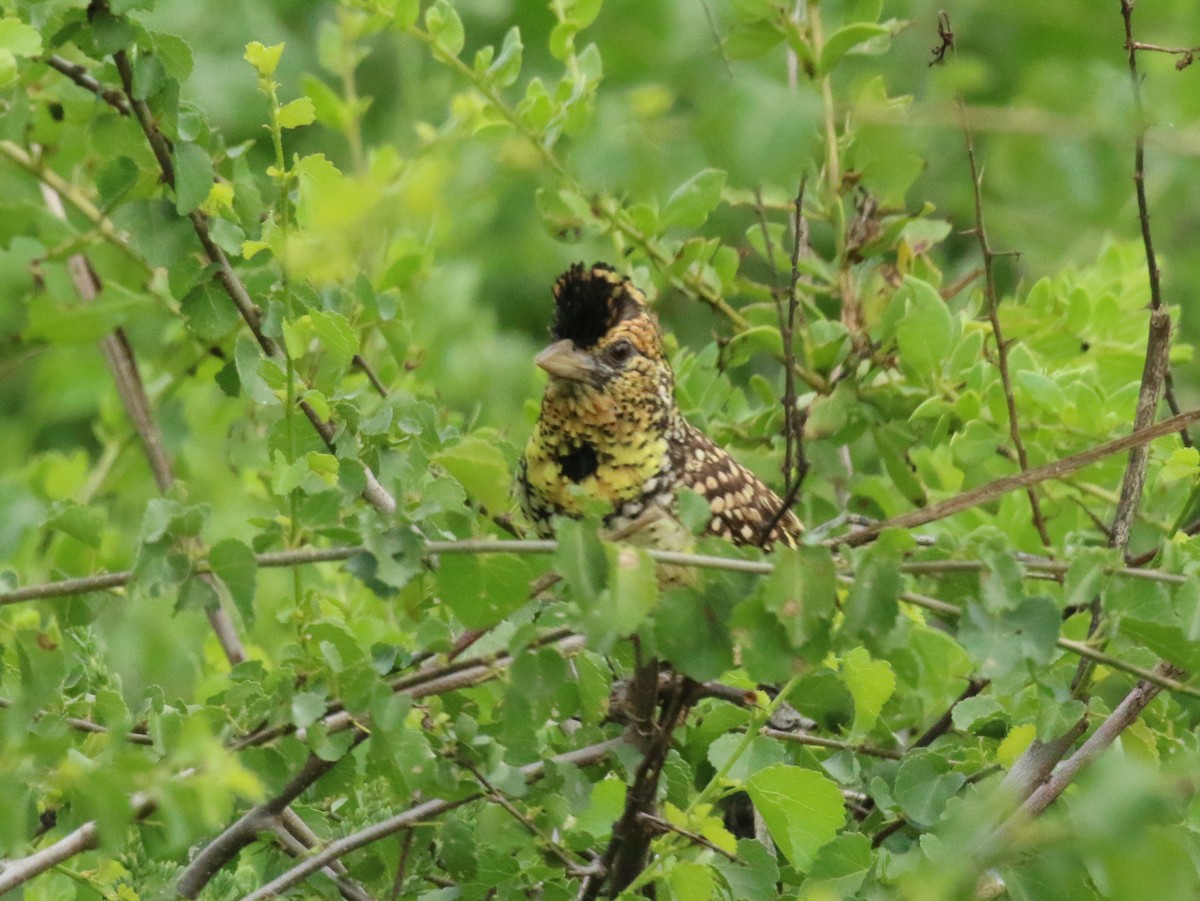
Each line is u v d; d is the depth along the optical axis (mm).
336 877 7770
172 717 7078
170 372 11758
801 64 10094
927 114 6801
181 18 13047
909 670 6805
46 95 10500
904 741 9289
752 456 10555
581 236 10289
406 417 7707
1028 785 7113
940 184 10727
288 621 8391
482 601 6504
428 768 6742
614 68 10117
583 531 6023
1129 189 8250
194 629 11633
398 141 12914
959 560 6238
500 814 7672
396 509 6816
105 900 7539
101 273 11523
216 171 9234
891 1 11312
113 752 6598
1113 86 6781
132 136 8250
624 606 5945
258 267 8727
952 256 13664
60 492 11820
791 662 6086
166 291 11000
